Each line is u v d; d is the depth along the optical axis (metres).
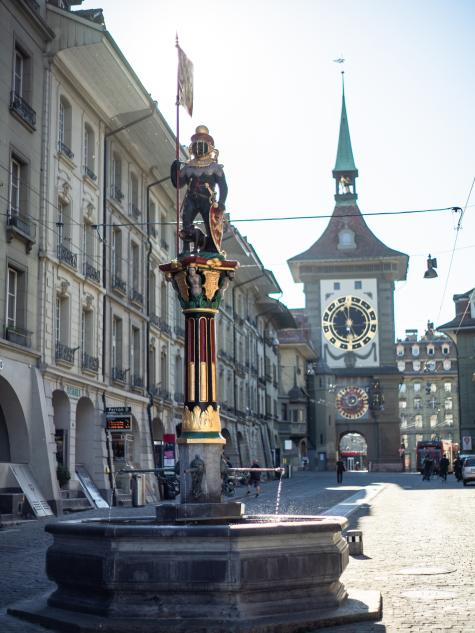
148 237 41.59
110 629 8.77
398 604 10.58
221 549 9.01
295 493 41.78
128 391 37.94
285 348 87.62
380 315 94.50
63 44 30.59
